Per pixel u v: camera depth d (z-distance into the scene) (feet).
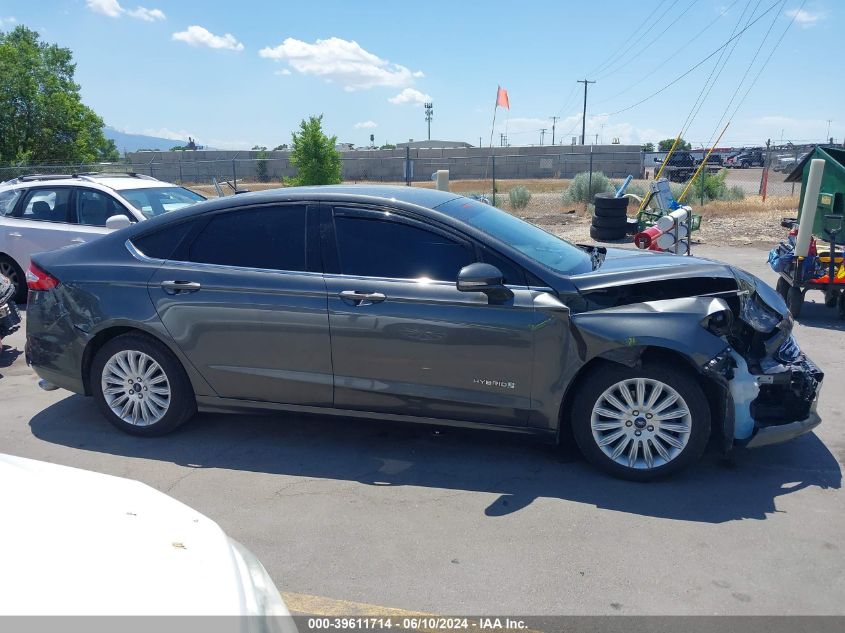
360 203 15.15
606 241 49.42
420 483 14.10
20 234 29.55
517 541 11.92
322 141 71.05
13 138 91.61
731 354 13.29
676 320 13.29
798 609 10.08
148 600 5.70
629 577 10.86
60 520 6.59
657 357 13.78
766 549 11.58
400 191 15.94
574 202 74.64
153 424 16.31
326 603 10.32
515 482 14.06
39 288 16.71
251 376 15.43
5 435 16.78
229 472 14.73
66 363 16.62
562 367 13.78
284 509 13.14
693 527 12.29
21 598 5.41
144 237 16.35
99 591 5.67
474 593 10.52
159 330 15.70
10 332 23.09
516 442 15.92
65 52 99.09
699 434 13.47
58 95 93.76
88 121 99.04
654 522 12.47
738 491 13.56
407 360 14.43
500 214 16.93
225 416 17.78
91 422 17.52
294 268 15.11
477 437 16.24
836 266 25.66
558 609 10.14
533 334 13.76
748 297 14.82
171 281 15.61
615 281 14.10
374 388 14.76
